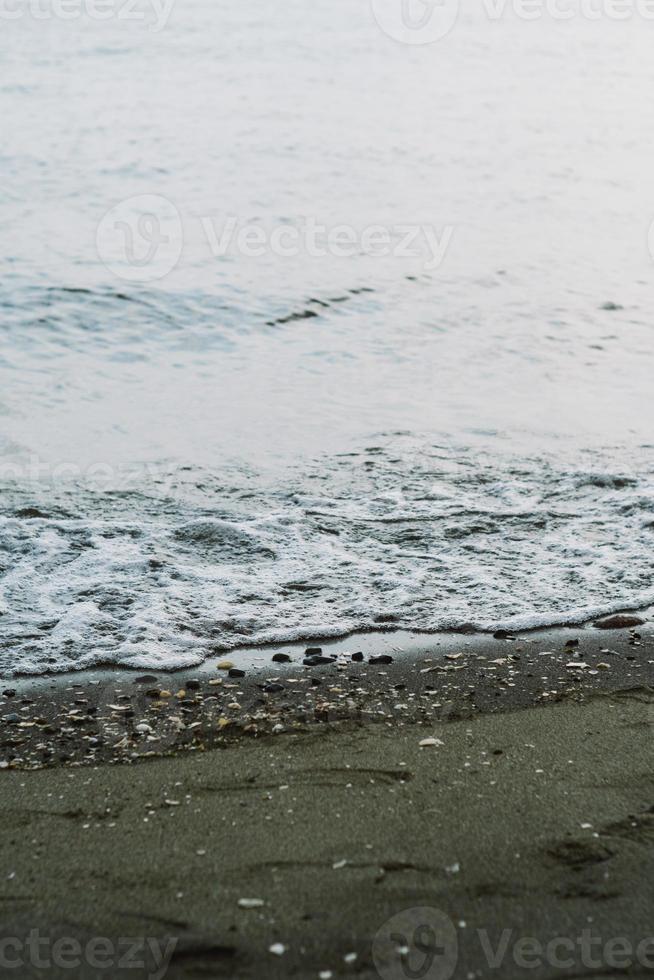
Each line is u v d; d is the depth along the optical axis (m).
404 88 26.09
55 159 17.28
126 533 5.15
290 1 38.53
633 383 8.27
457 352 9.09
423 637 4.05
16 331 9.20
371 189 16.22
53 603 4.32
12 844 2.53
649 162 18.95
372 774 2.90
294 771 2.93
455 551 4.99
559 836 2.53
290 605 4.35
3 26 31.95
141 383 8.02
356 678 3.66
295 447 6.66
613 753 3.02
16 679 3.66
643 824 2.58
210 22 34.19
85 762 3.03
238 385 8.05
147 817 2.67
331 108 23.00
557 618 4.19
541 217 14.86
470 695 3.50
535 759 2.98
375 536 5.19
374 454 6.53
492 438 6.86
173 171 16.84
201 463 6.32
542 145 20.17
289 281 11.20
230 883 2.35
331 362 8.73
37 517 5.36
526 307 10.56
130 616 4.20
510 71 29.47
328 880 2.35
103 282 10.77
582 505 5.60
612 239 13.68
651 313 10.45
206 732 3.24
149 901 2.28
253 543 5.05
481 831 2.56
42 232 12.97
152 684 3.63
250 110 22.30
